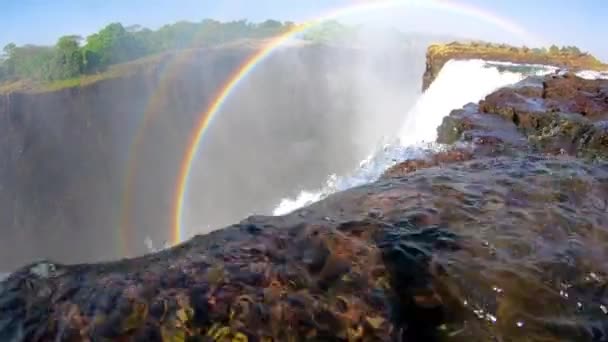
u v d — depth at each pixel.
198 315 2.00
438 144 7.92
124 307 2.02
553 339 2.21
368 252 2.56
